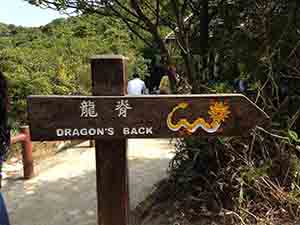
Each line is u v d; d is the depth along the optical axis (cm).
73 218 405
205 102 258
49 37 1541
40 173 579
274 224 336
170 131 260
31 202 456
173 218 365
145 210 393
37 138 262
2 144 195
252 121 258
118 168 272
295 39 381
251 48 398
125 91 266
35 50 1130
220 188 355
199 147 378
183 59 423
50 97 260
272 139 377
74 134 262
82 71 998
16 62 916
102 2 406
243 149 370
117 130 261
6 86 197
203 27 430
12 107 771
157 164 589
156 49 438
